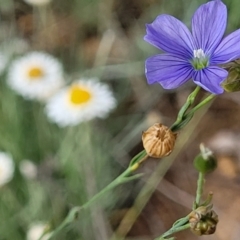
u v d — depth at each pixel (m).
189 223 0.21
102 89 0.36
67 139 0.36
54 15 0.48
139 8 0.48
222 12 0.22
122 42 0.45
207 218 0.21
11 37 0.44
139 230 0.37
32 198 0.35
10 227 0.35
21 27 0.48
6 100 0.39
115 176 0.37
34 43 0.47
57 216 0.34
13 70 0.38
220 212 0.37
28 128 0.39
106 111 0.35
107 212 0.36
